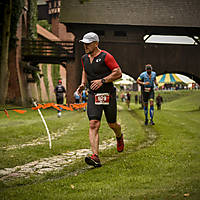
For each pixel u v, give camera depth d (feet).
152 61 157.28
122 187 16.10
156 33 165.68
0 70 138.82
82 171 22.20
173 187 15.47
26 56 169.27
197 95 254.88
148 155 25.57
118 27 156.56
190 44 158.10
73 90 157.17
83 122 67.72
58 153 30.81
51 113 104.06
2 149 34.22
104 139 41.45
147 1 171.12
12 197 15.11
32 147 34.76
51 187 16.90
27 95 179.32
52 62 172.14
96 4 163.43
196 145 31.09
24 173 22.54
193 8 170.60
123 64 156.87
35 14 205.87
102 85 24.00
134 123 62.28
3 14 141.08
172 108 193.88
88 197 14.43
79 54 157.28
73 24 155.94
